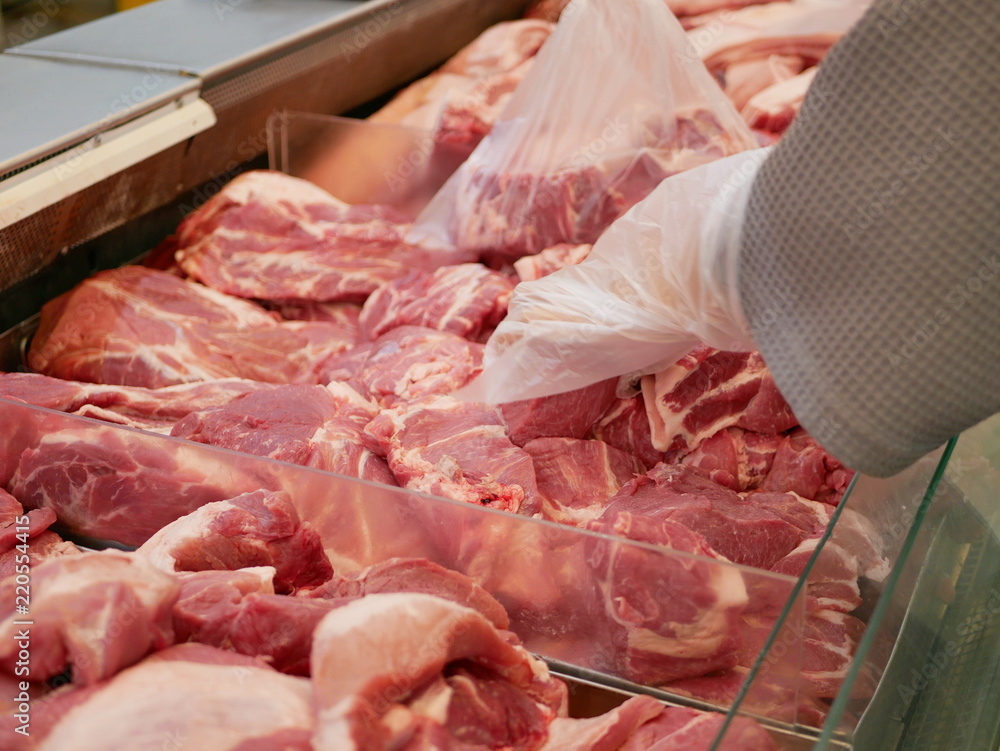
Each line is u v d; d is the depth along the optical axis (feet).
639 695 3.45
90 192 4.48
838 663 3.42
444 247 4.87
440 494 3.86
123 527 3.85
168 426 4.21
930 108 2.66
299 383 4.39
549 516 4.02
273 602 3.32
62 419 3.78
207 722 3.13
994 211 2.66
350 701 3.01
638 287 3.84
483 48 5.96
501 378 4.06
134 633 3.23
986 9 2.56
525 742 3.31
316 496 3.63
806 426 3.11
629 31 4.52
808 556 3.80
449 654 3.21
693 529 3.80
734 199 3.43
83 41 4.75
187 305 4.65
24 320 4.59
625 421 4.16
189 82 4.50
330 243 4.94
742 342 3.69
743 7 6.05
